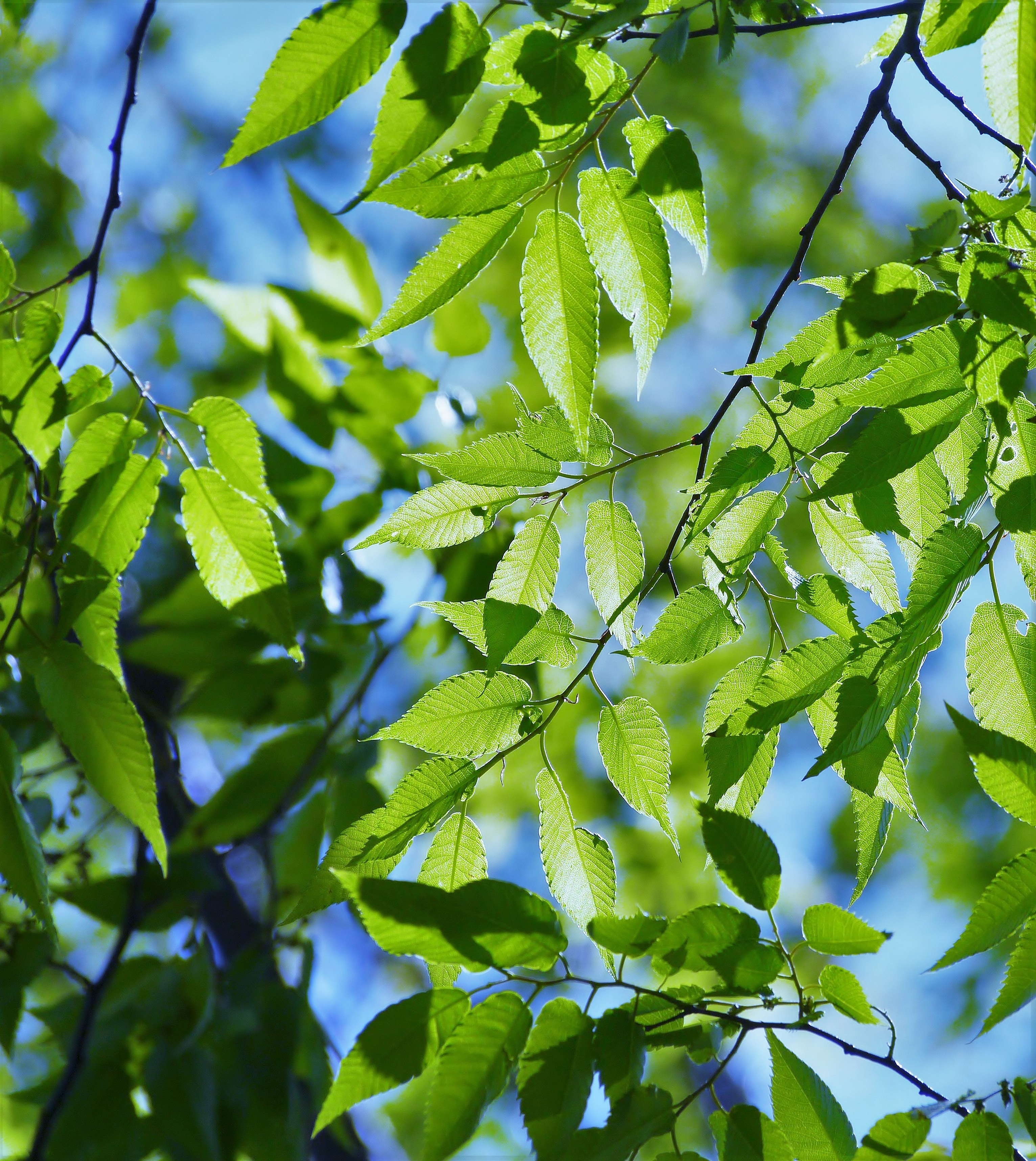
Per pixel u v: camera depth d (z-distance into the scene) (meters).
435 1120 1.86
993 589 1.88
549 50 1.86
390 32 1.85
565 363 1.88
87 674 1.93
